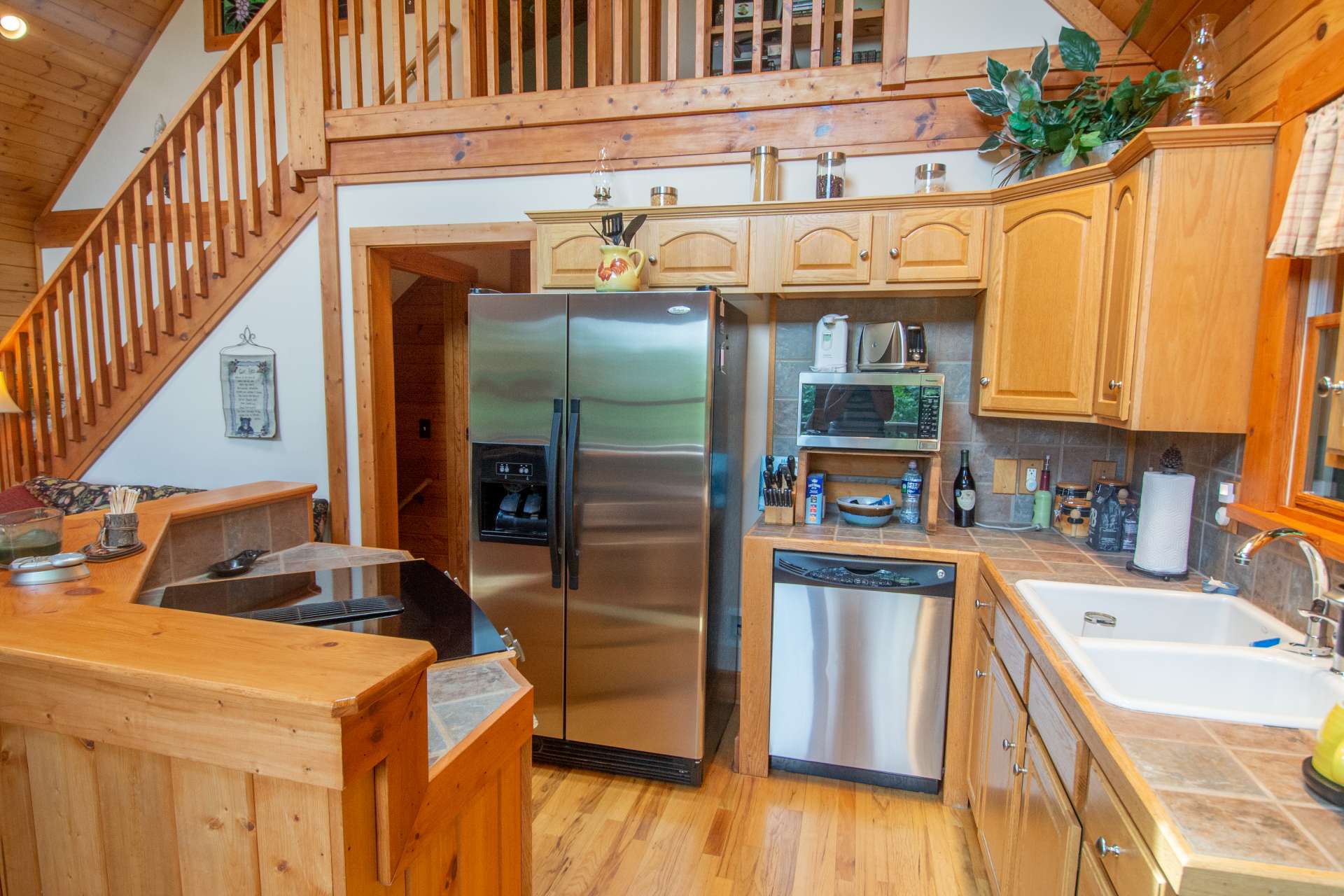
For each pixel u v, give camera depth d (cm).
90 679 85
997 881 179
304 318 341
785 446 293
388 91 400
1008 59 251
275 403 349
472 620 148
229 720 78
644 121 286
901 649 234
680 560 238
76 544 155
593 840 218
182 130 349
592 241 268
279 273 342
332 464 338
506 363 247
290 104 322
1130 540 226
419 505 446
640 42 327
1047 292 222
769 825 225
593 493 243
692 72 414
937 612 229
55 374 383
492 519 261
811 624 240
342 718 74
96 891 92
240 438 356
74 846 92
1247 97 189
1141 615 184
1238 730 114
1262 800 95
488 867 112
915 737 238
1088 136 218
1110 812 110
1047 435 266
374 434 332
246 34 326
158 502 195
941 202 238
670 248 262
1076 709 127
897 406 246
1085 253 212
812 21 270
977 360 254
